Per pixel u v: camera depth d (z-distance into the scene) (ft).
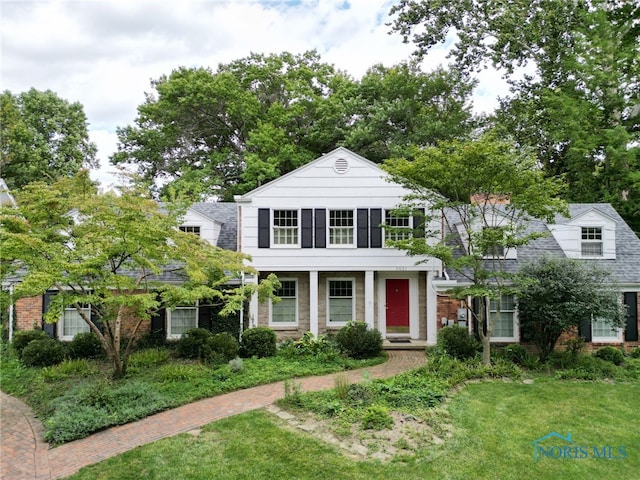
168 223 38.29
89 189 38.06
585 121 71.51
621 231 59.26
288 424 28.43
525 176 40.81
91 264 32.07
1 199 72.69
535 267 44.57
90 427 28.32
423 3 80.48
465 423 28.68
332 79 105.81
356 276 57.16
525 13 78.23
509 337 51.90
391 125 91.76
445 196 50.67
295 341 52.11
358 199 55.16
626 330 51.75
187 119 103.91
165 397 33.42
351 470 22.41
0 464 24.48
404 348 52.39
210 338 46.09
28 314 52.29
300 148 99.04
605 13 67.10
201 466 23.04
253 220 54.85
